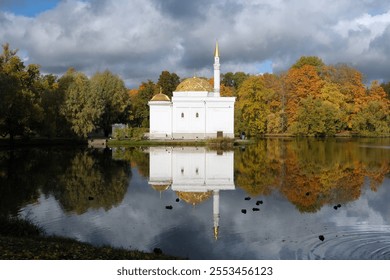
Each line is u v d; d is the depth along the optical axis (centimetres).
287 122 13338
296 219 2841
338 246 2259
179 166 5575
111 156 6831
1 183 4188
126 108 11725
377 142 10169
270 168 5359
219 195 3703
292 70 14062
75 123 9244
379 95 13638
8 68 8450
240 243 2333
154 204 3350
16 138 9712
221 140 8950
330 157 6606
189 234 2512
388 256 2103
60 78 10944
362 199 3475
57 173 4872
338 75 14112
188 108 10381
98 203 3369
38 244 2098
